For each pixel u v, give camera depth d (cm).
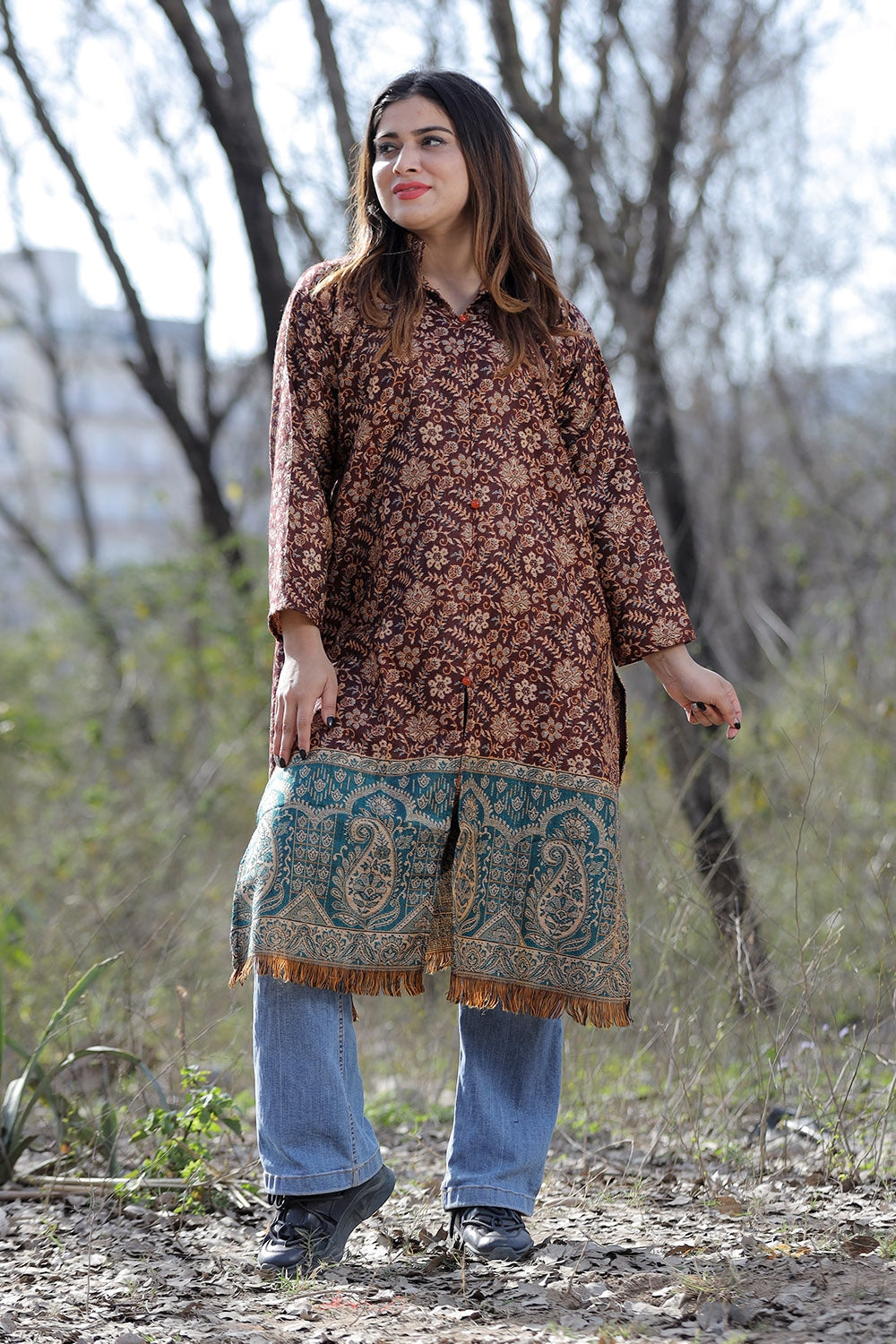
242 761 883
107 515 4519
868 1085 407
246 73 764
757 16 888
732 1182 347
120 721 1055
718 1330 238
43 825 832
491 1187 287
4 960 524
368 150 293
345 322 284
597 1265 279
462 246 291
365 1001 612
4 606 1645
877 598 935
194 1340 238
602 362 300
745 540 1131
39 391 3853
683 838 525
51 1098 374
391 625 275
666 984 429
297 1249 276
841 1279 262
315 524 278
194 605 997
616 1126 414
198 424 1599
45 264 1844
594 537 296
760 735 690
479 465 278
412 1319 248
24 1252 299
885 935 430
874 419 1199
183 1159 346
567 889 279
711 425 1172
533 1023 296
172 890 737
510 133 292
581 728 282
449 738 274
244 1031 520
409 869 272
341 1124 275
